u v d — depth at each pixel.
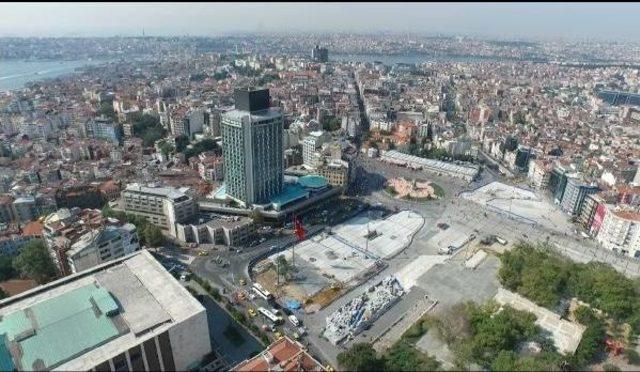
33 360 185.88
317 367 193.88
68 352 190.38
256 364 196.50
